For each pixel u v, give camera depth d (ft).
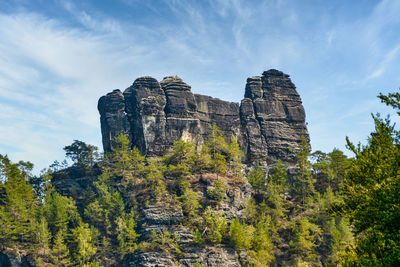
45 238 306.55
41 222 314.96
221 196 367.45
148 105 449.06
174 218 340.59
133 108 459.73
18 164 376.89
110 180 396.57
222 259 309.63
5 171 350.64
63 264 299.38
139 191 375.45
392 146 86.79
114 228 346.13
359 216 84.07
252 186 413.39
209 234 328.90
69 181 421.59
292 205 397.80
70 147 450.30
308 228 336.90
